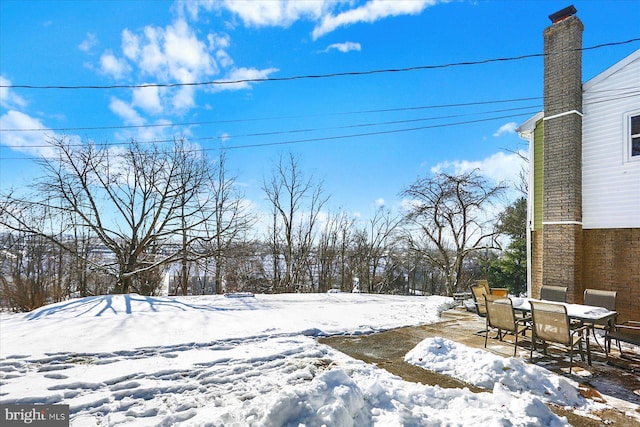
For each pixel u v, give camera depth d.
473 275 21.62
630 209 6.15
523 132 7.98
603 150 6.57
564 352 4.75
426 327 6.58
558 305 3.99
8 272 15.89
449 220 16.69
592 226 6.61
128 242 15.59
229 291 19.91
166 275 20.16
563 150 6.89
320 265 22.92
